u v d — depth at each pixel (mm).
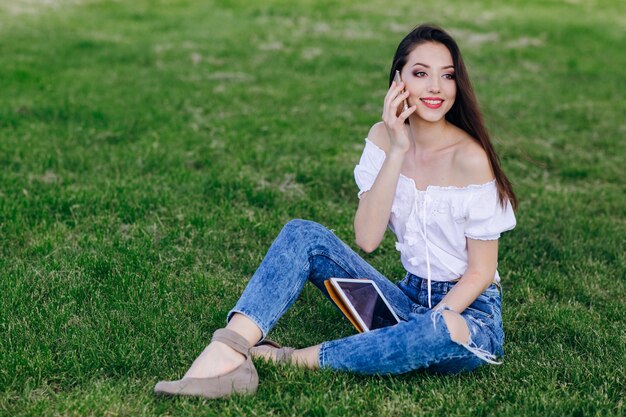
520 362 3250
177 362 3170
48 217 4914
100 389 2898
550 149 7324
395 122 3016
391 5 17641
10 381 2975
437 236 3088
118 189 5398
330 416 2762
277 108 8477
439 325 2826
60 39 12336
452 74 3010
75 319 3537
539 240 4863
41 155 6184
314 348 3062
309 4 17438
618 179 6500
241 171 5984
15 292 3744
